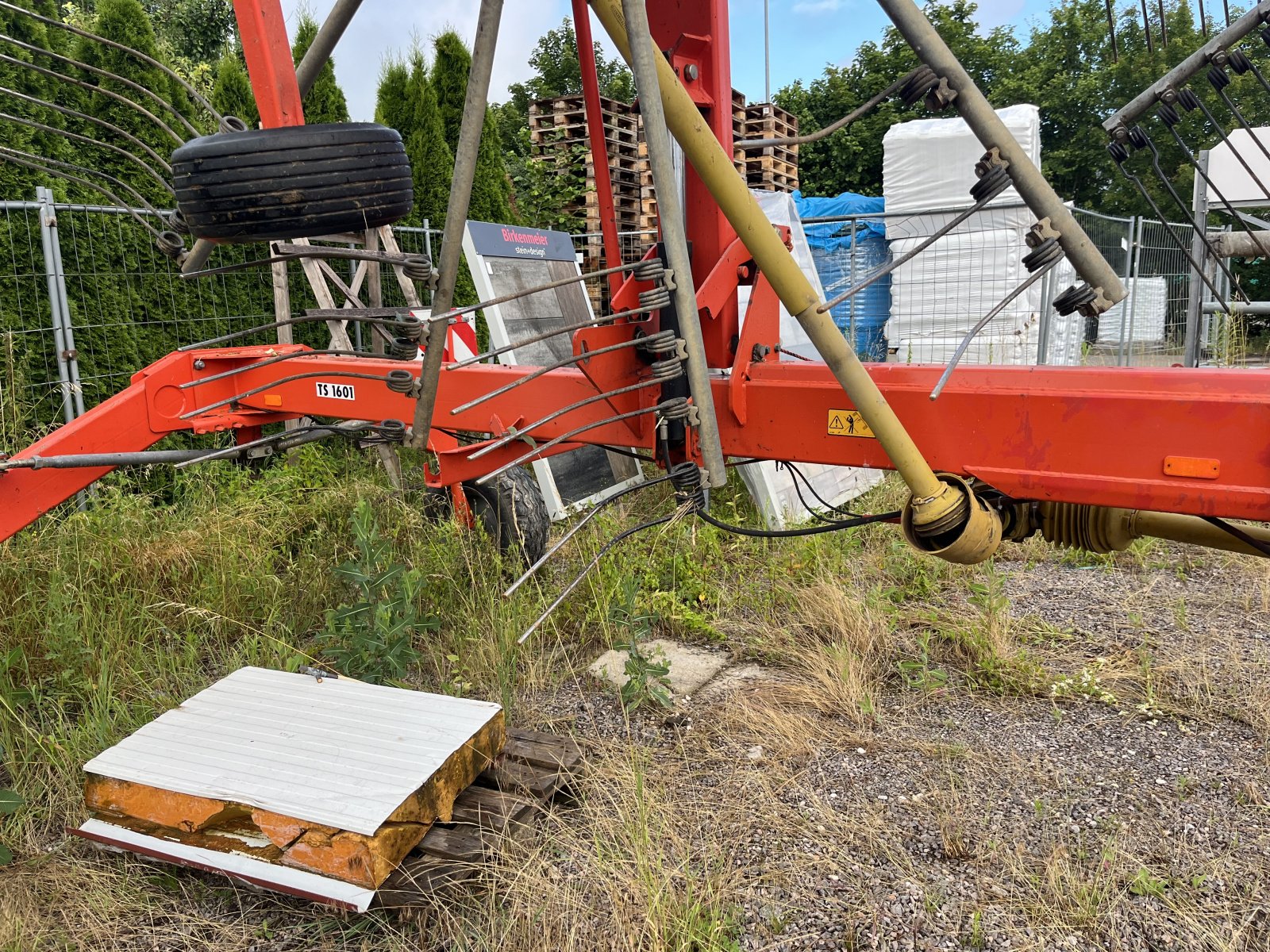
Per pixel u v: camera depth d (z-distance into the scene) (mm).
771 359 2914
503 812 2473
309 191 1923
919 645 3721
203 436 5371
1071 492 2166
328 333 7371
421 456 6164
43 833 2605
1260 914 2174
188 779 2379
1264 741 2977
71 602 3551
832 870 2369
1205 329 7668
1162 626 3959
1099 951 2072
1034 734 3070
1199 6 2693
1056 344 9625
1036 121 10078
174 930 2236
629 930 2131
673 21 2814
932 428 2328
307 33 7656
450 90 8703
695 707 3299
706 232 2891
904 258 2070
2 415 4617
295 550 4770
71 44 7145
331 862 2197
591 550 4453
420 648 3703
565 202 9039
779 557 4535
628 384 2801
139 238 6141
